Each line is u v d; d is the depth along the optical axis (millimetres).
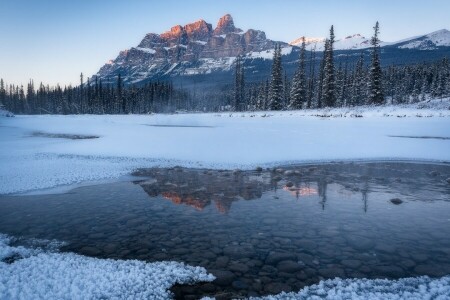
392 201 10625
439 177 14211
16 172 15312
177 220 9000
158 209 9984
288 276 5977
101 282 5668
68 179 13984
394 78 109125
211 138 26547
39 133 36500
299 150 20500
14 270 6145
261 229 8289
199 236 7867
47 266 6301
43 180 13797
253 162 17344
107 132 35094
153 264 6395
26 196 11578
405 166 16625
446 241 7496
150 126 42219
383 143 22969
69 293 5309
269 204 10414
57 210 9953
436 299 5152
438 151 19953
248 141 24312
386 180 13656
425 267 6293
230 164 16891
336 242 7469
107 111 105938
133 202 10711
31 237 7926
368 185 12836
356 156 18922
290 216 9273
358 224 8609
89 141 26844
